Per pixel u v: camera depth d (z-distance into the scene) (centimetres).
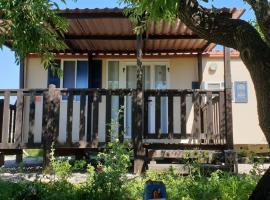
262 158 728
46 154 857
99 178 543
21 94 884
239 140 1220
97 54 1191
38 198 523
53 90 879
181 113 898
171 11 371
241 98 1227
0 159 940
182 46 1145
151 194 424
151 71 1194
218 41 434
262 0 430
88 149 912
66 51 1180
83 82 1185
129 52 1187
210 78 1189
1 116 930
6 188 537
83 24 941
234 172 763
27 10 499
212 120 937
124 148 626
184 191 557
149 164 828
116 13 869
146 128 895
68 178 655
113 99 1105
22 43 530
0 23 520
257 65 394
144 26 835
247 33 407
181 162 844
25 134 965
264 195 399
